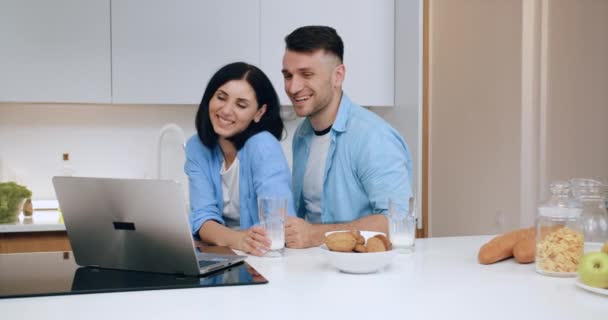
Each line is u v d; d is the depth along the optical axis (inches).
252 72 74.7
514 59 148.2
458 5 168.4
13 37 120.0
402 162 80.5
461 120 168.6
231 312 43.1
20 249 113.3
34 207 132.0
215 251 66.7
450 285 51.3
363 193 83.4
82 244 59.2
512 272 56.7
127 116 138.6
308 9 132.9
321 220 87.4
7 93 120.1
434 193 181.0
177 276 54.6
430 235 182.4
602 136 151.6
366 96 136.7
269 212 63.3
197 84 128.1
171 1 126.3
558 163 147.3
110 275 55.4
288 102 133.0
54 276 55.2
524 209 146.5
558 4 145.9
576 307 44.9
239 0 129.4
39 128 134.6
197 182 78.0
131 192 54.3
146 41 125.6
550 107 146.8
